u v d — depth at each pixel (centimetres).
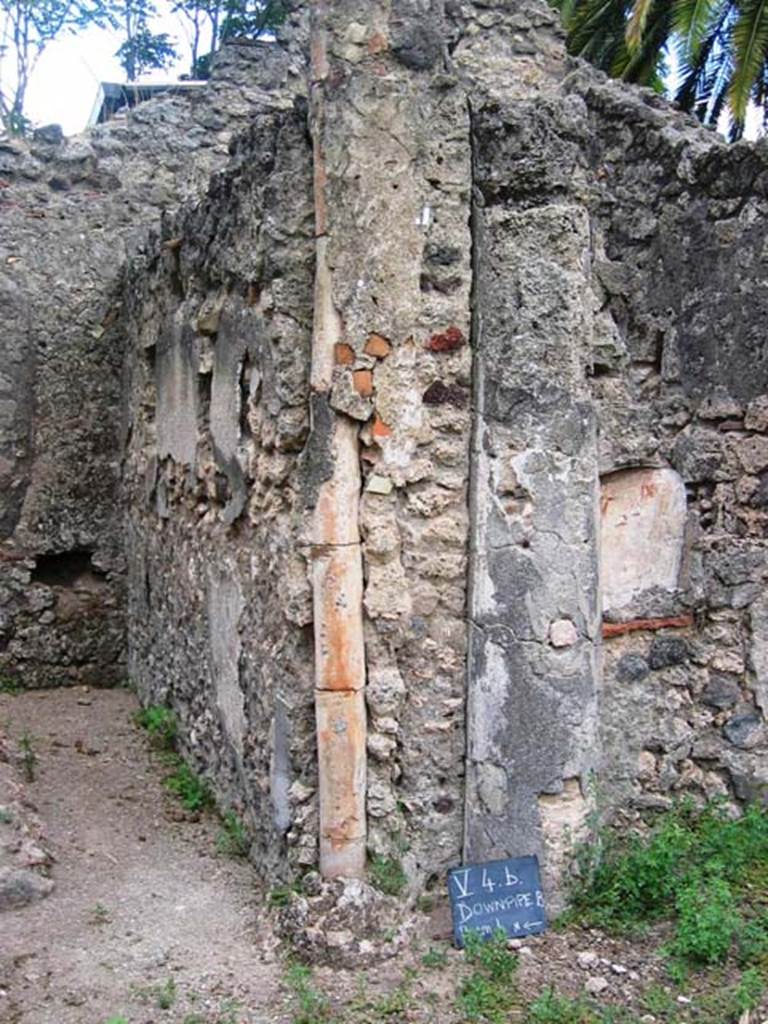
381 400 401
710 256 500
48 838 505
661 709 479
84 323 811
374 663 409
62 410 809
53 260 807
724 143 525
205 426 560
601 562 445
